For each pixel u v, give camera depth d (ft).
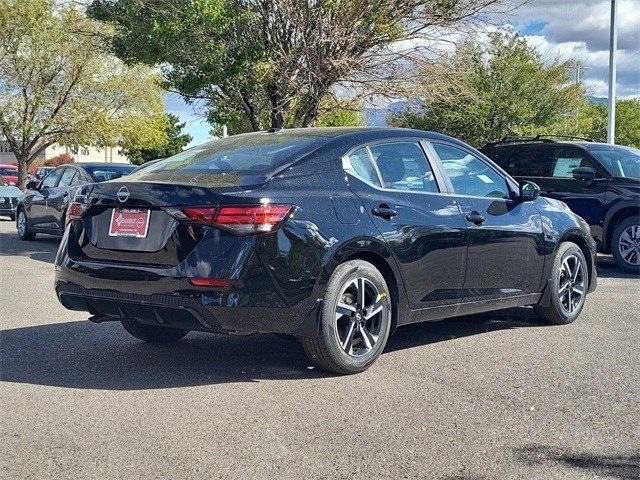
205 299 16.34
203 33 47.06
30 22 123.75
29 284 32.73
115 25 51.52
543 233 23.27
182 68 49.37
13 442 13.80
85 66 129.08
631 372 18.62
